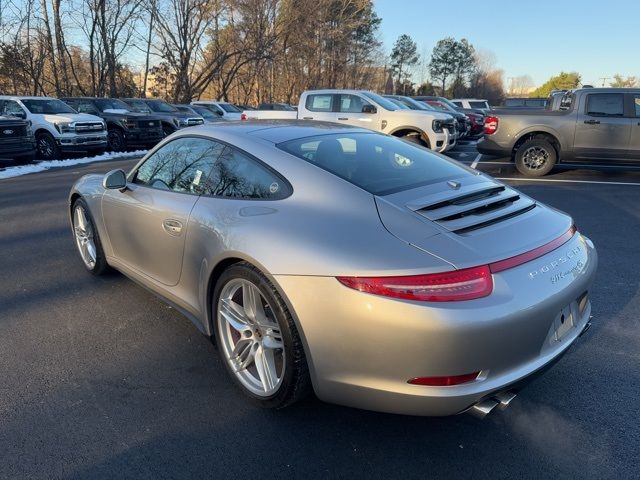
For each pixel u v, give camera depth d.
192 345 3.31
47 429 2.48
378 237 2.23
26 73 24.67
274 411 2.65
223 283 2.69
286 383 2.41
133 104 19.09
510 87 114.19
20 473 2.19
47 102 14.83
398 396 2.12
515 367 2.18
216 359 3.15
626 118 9.41
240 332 2.70
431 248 2.14
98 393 2.79
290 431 2.49
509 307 2.07
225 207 2.79
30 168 12.02
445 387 2.08
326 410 2.66
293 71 42.44
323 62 43.88
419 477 2.21
